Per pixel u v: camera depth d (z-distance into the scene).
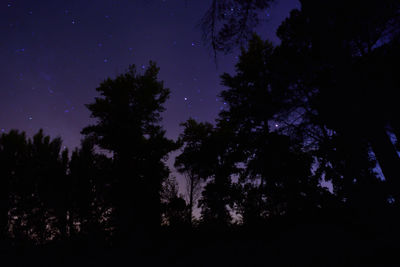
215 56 4.29
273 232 6.76
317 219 6.17
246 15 4.12
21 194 11.56
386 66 4.18
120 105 14.06
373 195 3.51
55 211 11.01
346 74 3.51
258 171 10.32
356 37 4.49
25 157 12.93
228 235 8.30
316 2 3.84
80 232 10.10
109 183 12.11
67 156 13.50
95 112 13.77
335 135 4.41
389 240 3.14
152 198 11.59
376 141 3.28
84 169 12.12
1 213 11.05
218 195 13.16
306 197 6.70
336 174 4.63
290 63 6.74
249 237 7.14
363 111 3.35
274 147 9.02
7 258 8.58
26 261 8.38
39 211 11.14
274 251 5.08
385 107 3.54
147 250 8.07
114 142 13.05
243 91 12.38
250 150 12.05
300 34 6.51
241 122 12.67
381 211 3.37
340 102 3.58
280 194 8.12
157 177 12.62
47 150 13.64
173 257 6.80
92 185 11.63
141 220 10.42
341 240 4.25
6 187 11.74
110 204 11.21
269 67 8.27
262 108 8.88
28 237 10.26
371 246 3.35
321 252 4.07
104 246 9.20
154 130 14.77
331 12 3.85
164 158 14.03
